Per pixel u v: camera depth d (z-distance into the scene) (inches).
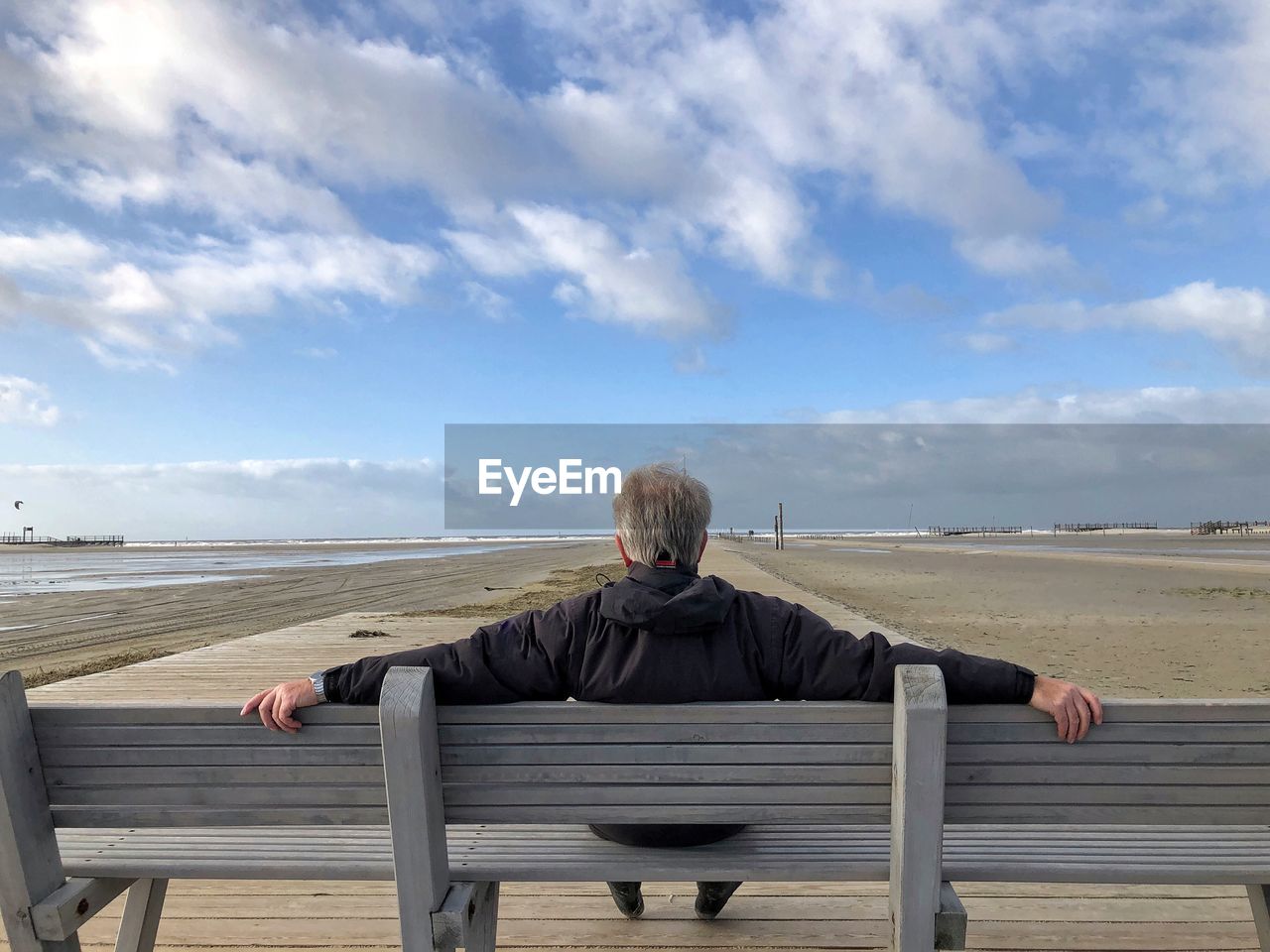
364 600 733.9
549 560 1792.6
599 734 63.2
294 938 94.4
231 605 713.0
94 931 97.5
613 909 100.1
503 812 65.4
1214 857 69.0
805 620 67.8
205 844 73.4
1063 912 98.1
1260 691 296.7
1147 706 60.8
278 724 63.2
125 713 64.0
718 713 62.3
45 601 807.1
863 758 62.5
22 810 64.1
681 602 64.1
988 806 64.2
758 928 95.4
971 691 61.7
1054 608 602.9
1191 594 725.3
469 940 67.8
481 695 64.4
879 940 92.7
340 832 76.2
